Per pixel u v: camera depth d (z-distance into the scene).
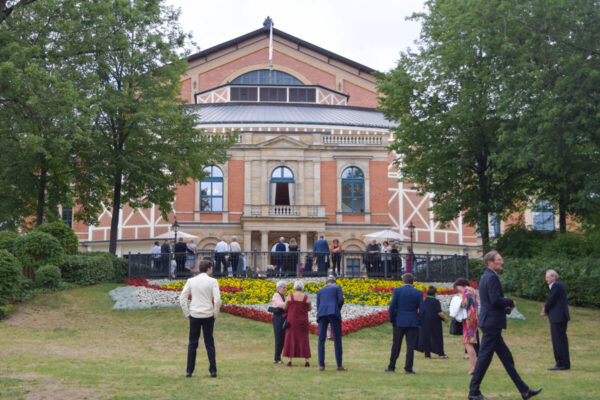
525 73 23.56
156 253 26.88
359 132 46.69
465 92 27.30
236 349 15.75
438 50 28.20
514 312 22.11
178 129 29.16
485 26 25.52
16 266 19.98
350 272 27.59
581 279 23.92
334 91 55.09
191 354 10.70
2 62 21.59
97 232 45.16
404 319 11.80
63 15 25.11
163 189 29.44
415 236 47.31
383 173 42.62
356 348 16.22
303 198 41.91
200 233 41.72
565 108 21.80
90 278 23.97
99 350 14.78
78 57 26.19
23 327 17.91
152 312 20.25
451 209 30.20
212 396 8.96
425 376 11.25
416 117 29.78
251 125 44.72
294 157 42.12
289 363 12.59
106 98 27.34
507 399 9.05
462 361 14.21
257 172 42.03
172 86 29.42
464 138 28.34
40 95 22.56
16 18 24.48
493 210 29.89
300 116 47.12
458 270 28.17
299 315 12.72
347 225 41.91
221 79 58.00
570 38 22.91
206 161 30.92
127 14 27.34
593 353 16.45
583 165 24.05
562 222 29.61
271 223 40.16
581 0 22.34
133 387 9.53
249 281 25.06
